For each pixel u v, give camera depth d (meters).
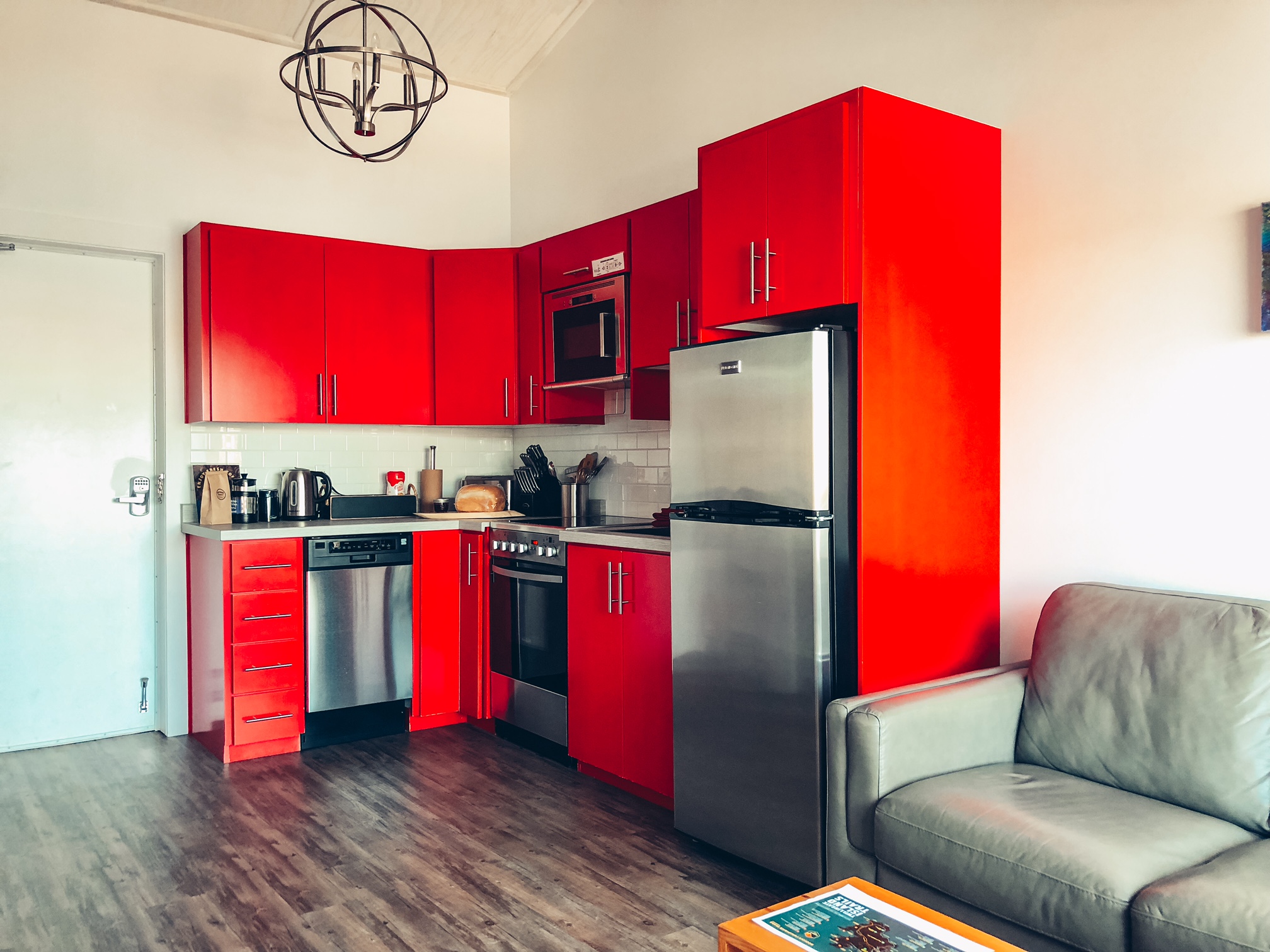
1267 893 1.49
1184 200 2.36
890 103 2.44
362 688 3.90
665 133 3.99
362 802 3.18
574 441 4.59
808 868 2.38
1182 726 1.98
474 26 4.41
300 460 4.41
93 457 3.99
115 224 3.91
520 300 4.38
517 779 3.43
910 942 1.36
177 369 4.05
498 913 2.38
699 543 2.70
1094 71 2.54
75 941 2.25
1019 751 2.29
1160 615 2.14
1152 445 2.44
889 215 2.43
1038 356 2.68
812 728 2.36
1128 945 1.56
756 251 2.61
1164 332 2.41
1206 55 2.32
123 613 4.07
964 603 2.67
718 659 2.64
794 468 2.40
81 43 3.84
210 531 3.65
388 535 3.95
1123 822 1.83
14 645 3.84
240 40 4.21
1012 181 2.74
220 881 2.57
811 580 2.36
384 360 4.30
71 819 3.04
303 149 4.38
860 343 2.37
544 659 3.65
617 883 2.55
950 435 2.62
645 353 3.58
